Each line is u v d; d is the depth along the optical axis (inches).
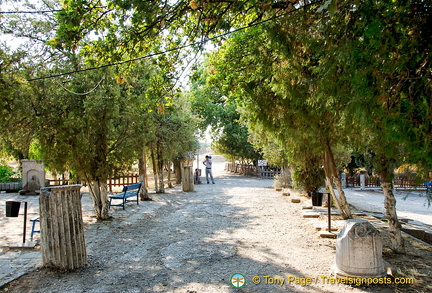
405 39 143.1
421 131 136.0
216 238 317.7
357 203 630.5
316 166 561.9
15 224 397.7
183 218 428.1
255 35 285.7
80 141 371.6
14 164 1242.6
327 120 287.9
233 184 946.1
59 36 216.5
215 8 222.1
